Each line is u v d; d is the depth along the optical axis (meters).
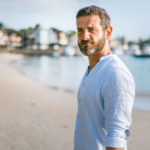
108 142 1.03
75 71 31.47
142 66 50.06
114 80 1.04
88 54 1.22
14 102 7.41
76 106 7.21
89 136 1.18
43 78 19.22
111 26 1.29
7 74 18.95
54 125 5.01
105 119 1.10
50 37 125.31
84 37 1.19
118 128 1.02
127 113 1.02
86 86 1.19
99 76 1.12
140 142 4.10
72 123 5.20
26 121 5.26
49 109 6.61
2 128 4.69
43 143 3.93
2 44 113.56
